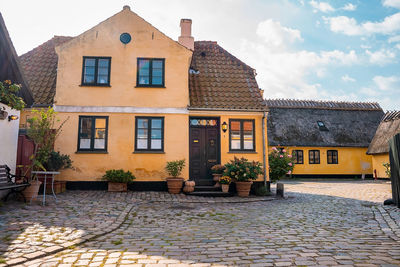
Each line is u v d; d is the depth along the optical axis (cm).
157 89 1322
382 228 665
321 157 2903
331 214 858
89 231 598
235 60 1579
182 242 541
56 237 544
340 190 1602
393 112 2655
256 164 1258
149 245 520
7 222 634
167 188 1278
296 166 2861
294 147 2872
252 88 1439
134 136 1288
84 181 1243
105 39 1327
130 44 1336
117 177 1191
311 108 3209
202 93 1383
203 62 1548
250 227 679
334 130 3033
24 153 1046
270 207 994
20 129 1229
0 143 885
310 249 495
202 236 589
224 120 1346
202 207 970
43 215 718
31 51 1503
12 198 904
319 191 1549
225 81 1458
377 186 1862
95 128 1282
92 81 1304
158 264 419
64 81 1287
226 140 1338
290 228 668
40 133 961
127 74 1319
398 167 895
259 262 428
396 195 928
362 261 429
